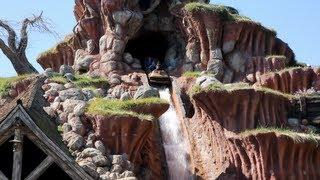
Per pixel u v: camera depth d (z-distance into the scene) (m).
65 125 25.59
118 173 24.16
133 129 25.97
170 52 41.91
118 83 35.31
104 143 25.58
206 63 38.69
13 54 39.94
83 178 18.92
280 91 35.31
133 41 42.69
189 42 39.94
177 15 41.41
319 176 28.42
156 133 33.03
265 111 31.45
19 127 18.58
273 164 28.39
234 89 31.02
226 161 30.81
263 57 37.69
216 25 38.28
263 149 28.59
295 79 35.47
